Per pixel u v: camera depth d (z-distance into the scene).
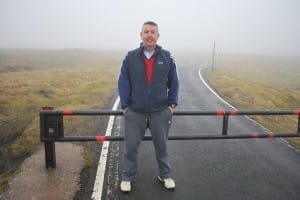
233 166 6.18
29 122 9.84
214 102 13.94
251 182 5.49
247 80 26.89
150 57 4.41
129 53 4.47
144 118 4.66
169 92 4.67
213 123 9.57
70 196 4.80
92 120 9.45
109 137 5.45
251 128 9.34
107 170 5.75
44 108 5.35
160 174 5.16
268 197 4.98
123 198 4.77
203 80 22.55
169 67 4.51
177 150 6.97
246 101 15.52
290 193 5.14
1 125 10.80
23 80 19.88
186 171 5.85
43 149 6.79
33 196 4.78
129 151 4.84
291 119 12.36
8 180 5.52
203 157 6.61
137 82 4.45
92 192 4.93
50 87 17.36
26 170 5.61
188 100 13.97
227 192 5.07
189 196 4.89
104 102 12.82
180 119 9.91
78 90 17.11
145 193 4.94
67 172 5.57
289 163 6.50
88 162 6.03
